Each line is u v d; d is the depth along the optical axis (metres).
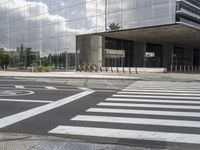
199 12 38.53
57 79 28.38
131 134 7.70
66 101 13.16
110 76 30.61
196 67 64.44
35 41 55.00
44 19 52.72
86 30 44.84
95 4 43.47
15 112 10.64
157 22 36.19
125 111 10.66
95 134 7.73
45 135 7.66
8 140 7.04
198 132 7.87
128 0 39.19
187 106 11.68
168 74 36.28
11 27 62.50
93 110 10.90
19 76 33.62
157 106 11.68
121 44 49.31
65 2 48.38
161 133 7.79
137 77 29.47
